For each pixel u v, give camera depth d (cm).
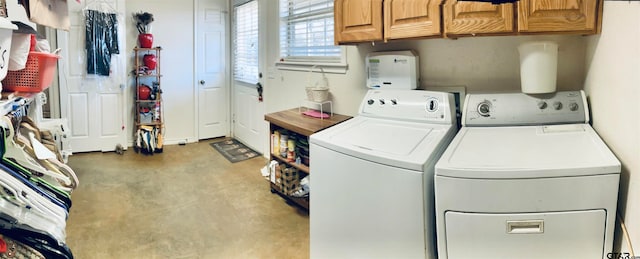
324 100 318
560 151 158
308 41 360
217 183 370
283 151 322
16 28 150
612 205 142
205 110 536
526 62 194
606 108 165
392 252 168
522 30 183
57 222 153
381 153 170
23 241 140
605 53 166
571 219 143
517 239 147
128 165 425
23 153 154
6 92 190
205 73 529
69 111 455
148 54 479
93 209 306
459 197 149
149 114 485
